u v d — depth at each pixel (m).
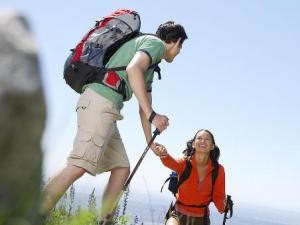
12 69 0.99
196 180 7.09
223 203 7.11
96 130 4.83
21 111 0.98
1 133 0.95
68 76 5.14
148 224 4.89
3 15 1.05
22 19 1.08
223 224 7.08
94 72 5.03
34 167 0.99
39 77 1.04
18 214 0.94
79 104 5.03
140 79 4.93
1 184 0.94
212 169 7.09
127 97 5.16
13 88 0.97
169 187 7.16
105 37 5.13
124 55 5.11
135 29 5.24
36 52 1.05
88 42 5.13
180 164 7.06
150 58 5.09
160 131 4.88
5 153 0.95
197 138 7.10
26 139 0.98
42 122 1.02
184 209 7.17
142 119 5.89
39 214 1.00
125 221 4.61
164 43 5.68
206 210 7.18
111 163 5.29
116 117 5.05
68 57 5.25
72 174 4.60
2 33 1.02
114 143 5.32
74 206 3.90
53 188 4.38
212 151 7.09
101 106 4.92
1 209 0.92
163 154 6.59
